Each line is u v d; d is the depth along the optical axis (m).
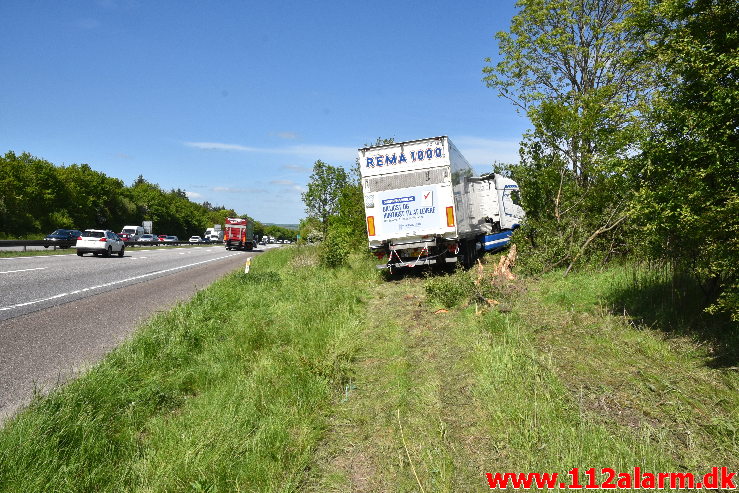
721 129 4.75
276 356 5.98
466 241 14.77
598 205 11.23
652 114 5.69
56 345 6.67
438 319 7.92
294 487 3.27
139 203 93.31
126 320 8.58
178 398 4.99
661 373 4.88
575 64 18.73
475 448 3.67
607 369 5.07
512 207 19.88
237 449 3.69
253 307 9.64
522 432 3.73
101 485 3.32
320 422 4.26
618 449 3.35
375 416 4.37
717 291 6.12
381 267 13.34
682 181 5.26
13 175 58.88
